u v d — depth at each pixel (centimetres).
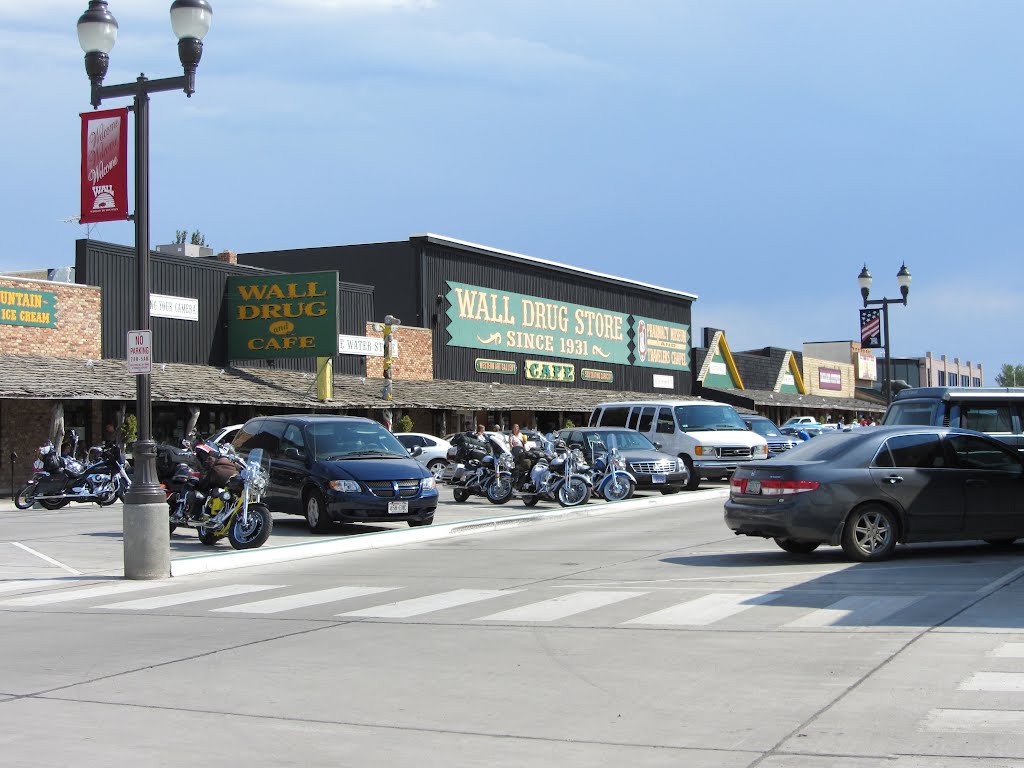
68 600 1292
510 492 2544
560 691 769
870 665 816
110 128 1495
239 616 1130
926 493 1403
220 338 3772
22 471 3069
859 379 8762
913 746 615
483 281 5006
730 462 2889
